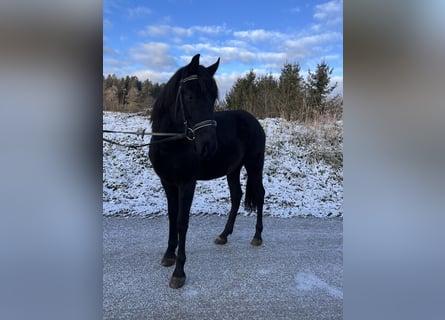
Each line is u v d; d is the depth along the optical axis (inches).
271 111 322.3
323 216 175.5
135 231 143.6
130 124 277.0
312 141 272.1
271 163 242.5
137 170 220.5
